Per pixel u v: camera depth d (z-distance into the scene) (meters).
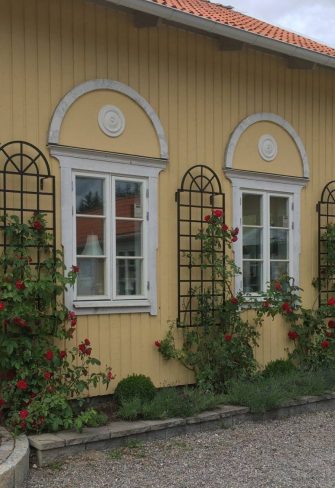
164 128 7.34
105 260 6.84
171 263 7.37
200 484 4.93
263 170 8.39
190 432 6.21
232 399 6.81
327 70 9.26
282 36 8.55
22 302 5.74
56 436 5.43
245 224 8.25
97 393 6.61
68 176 6.50
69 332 6.11
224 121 7.96
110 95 6.86
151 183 7.18
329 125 9.30
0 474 4.42
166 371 7.24
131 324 6.97
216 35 7.72
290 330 8.57
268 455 5.69
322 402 7.41
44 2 6.38
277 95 8.59
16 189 6.12
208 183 7.72
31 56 6.27
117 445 5.68
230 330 7.70
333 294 9.16
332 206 9.27
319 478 5.13
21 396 5.73
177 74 7.47
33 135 6.28
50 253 6.30
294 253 8.73
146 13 6.75
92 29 6.72
